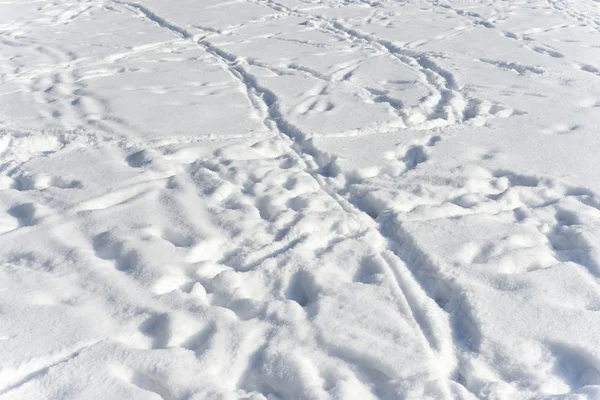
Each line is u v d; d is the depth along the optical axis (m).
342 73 6.04
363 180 3.80
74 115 4.82
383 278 2.77
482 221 3.23
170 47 7.03
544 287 2.65
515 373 2.26
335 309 2.55
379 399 2.13
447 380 2.17
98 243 3.06
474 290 2.63
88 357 2.25
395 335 2.39
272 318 2.51
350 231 3.22
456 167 3.90
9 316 2.47
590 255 2.89
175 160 4.06
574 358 2.31
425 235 3.08
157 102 5.16
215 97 5.32
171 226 3.21
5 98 5.24
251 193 3.60
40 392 2.10
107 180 3.73
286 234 3.13
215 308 2.55
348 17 8.56
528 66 6.06
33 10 9.05
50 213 3.32
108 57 6.51
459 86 5.54
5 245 3.02
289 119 4.77
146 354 2.27
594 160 3.96
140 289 2.67
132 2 9.72
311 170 4.02
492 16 8.43
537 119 4.73
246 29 7.88
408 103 5.09
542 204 3.50
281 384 2.18
